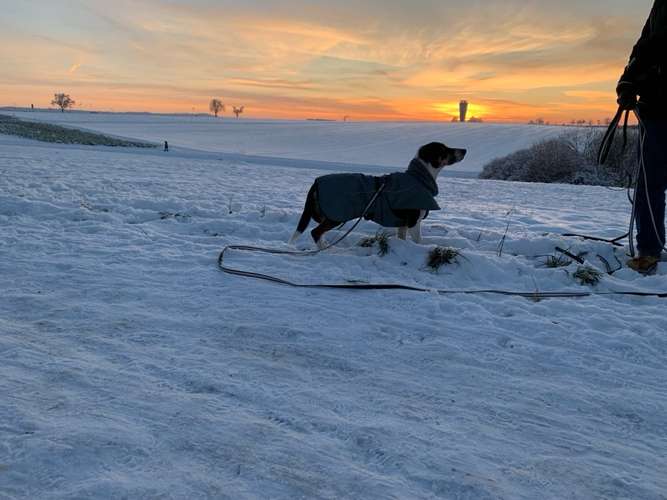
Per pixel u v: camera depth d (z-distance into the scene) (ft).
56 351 9.75
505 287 14.93
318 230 17.94
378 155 172.45
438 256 16.28
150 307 12.21
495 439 7.32
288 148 195.42
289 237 20.63
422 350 10.28
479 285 15.05
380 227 21.12
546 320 11.98
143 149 148.56
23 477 6.19
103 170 53.01
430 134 232.73
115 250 17.42
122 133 248.32
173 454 6.69
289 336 10.78
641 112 15.29
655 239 15.65
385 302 13.00
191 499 5.89
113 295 12.95
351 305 12.70
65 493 5.93
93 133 218.38
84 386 8.42
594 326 11.82
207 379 8.78
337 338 10.75
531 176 100.12
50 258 16.24
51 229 20.63
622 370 9.67
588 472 6.63
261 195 34.96
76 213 23.16
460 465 6.66
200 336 10.64
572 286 14.93
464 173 124.36
